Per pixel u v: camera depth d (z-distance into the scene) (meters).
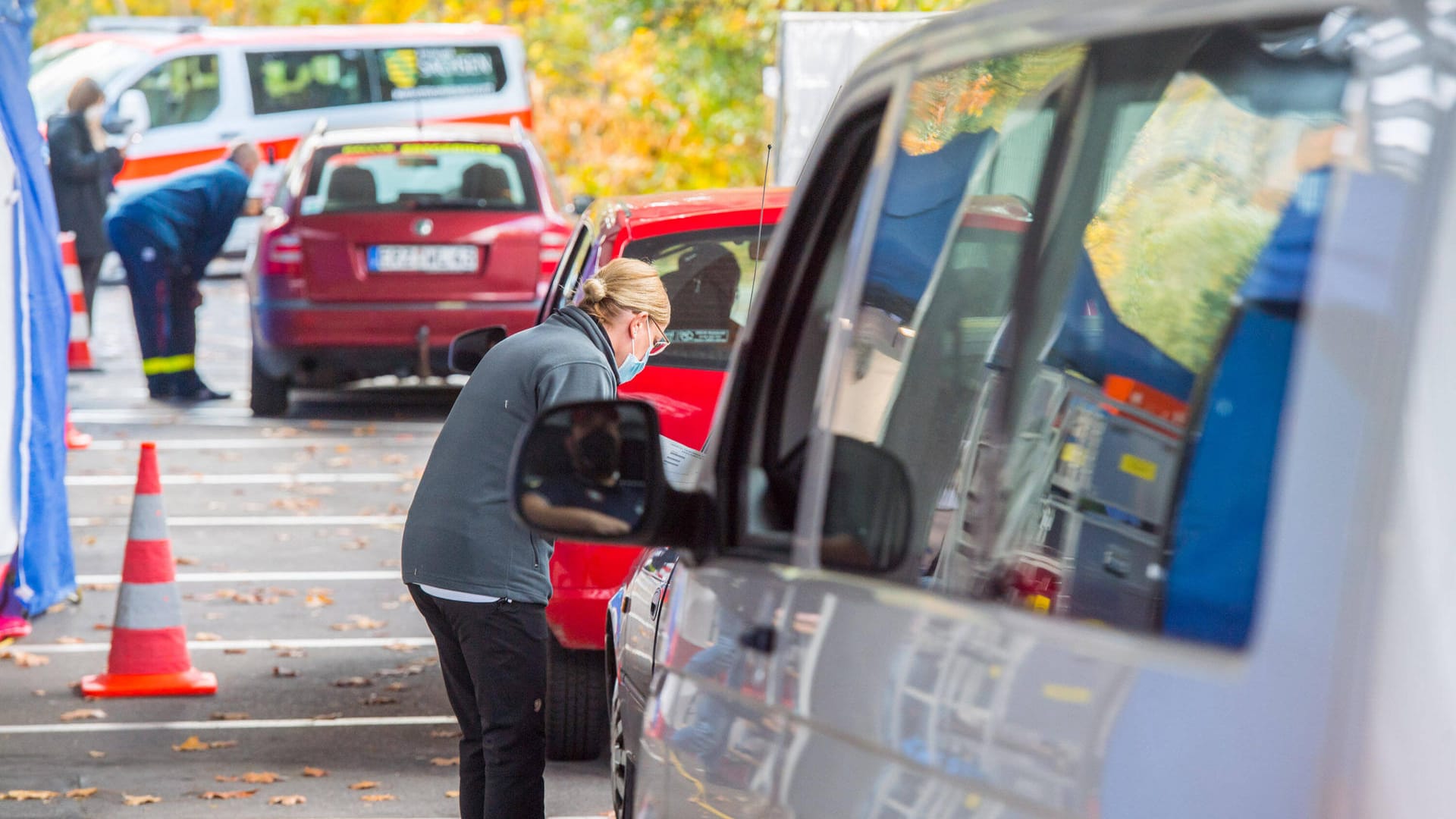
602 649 11.76
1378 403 2.85
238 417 29.31
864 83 4.98
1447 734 2.67
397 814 11.56
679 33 39.69
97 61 49.97
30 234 16.48
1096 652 3.37
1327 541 2.87
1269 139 3.76
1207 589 3.68
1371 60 3.11
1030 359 5.18
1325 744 2.80
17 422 16.36
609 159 43.88
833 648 4.32
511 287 26.88
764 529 5.01
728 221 12.28
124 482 24.17
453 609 9.05
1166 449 4.42
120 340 40.16
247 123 50.34
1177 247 4.53
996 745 3.55
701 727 5.13
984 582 4.99
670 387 11.81
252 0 71.81
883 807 3.93
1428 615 2.72
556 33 55.09
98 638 16.38
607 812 11.10
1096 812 3.24
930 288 5.07
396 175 28.47
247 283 28.14
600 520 5.04
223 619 17.22
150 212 30.25
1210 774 2.99
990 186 5.09
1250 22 3.48
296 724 13.73
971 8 4.41
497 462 9.00
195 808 11.65
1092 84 4.53
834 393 4.69
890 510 4.39
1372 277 2.92
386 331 26.72
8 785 12.09
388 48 51.47
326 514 22.27
